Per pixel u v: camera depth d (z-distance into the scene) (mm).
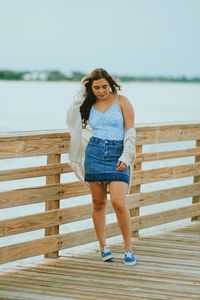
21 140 5605
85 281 5352
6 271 5602
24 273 5547
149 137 6879
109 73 5703
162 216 7113
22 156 5633
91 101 5758
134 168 6797
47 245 5914
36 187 5777
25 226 5719
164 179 7117
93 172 5688
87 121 5820
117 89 5777
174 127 7121
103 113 5680
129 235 5820
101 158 5656
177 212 7305
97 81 5598
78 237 6188
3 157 5496
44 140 5793
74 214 6129
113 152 5656
